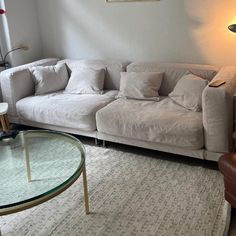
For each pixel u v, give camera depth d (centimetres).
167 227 211
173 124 270
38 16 431
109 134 310
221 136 256
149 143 291
